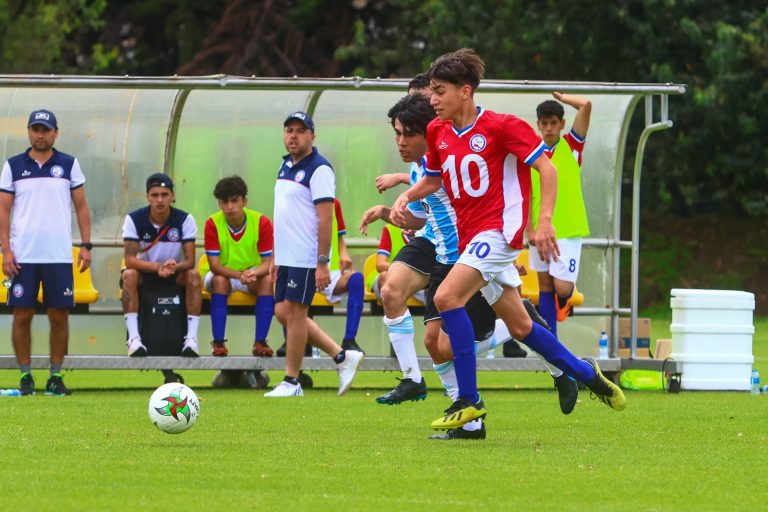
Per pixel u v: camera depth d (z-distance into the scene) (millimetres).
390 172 50750
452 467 23641
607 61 107312
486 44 110125
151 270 44719
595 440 28250
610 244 49250
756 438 28812
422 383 34688
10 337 49281
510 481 22062
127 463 23891
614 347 49344
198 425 30953
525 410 36062
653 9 103312
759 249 120250
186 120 50719
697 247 120875
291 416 33594
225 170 50812
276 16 128625
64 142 50000
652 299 116688
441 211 28953
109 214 50031
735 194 116938
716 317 46156
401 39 123875
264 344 45688
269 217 50750
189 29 134875
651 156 108875
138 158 50094
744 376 46406
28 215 41219
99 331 49219
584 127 43344
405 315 34344
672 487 21641
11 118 49750
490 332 32719
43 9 124812
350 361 40531
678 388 45656
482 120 26562
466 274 26781
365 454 25359
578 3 105188
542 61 109375
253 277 45312
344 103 50844
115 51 127188
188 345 44844
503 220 26734
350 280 44906
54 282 41344
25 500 19859
